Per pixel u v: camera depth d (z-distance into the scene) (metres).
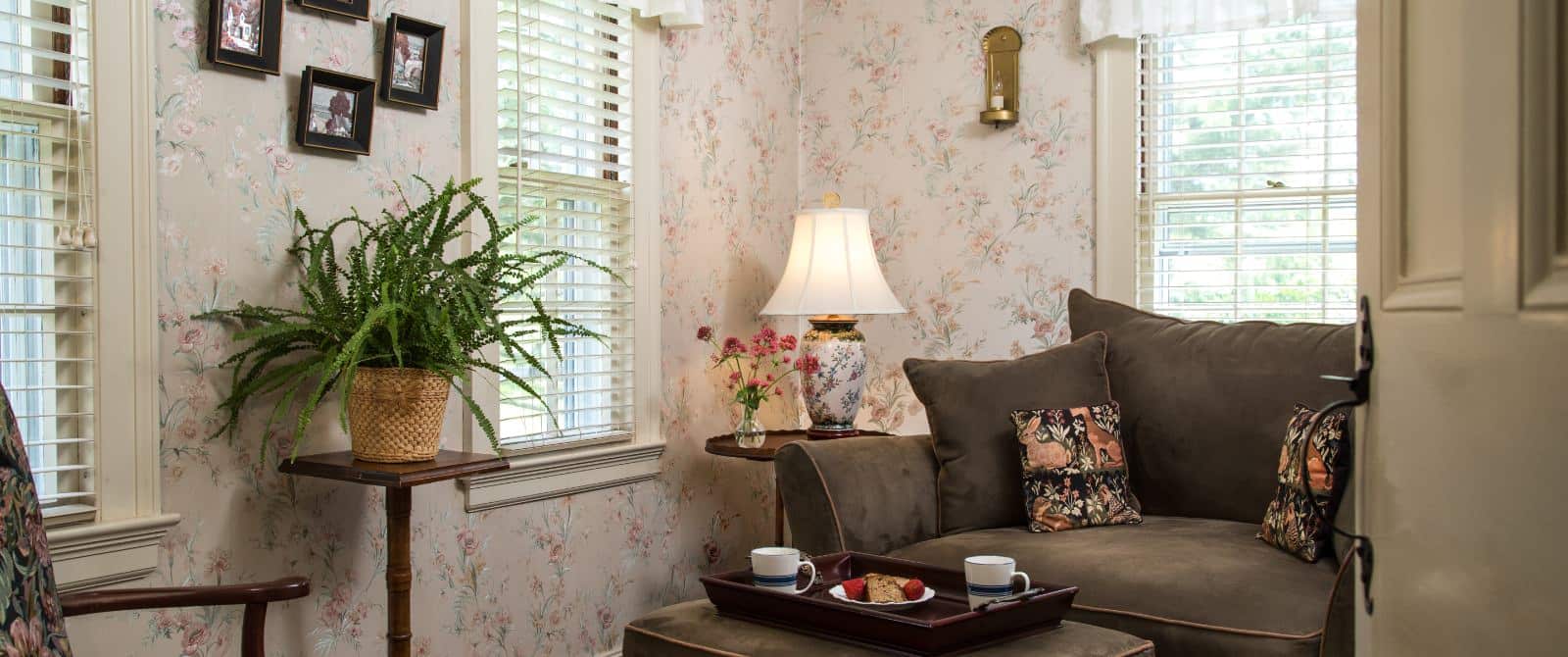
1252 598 2.23
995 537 2.77
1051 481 2.86
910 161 4.14
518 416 2.92
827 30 4.28
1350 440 2.41
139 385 2.11
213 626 2.27
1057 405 3.03
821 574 2.26
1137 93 3.77
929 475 3.04
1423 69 0.89
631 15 3.37
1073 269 3.86
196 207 2.21
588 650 3.23
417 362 2.22
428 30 2.64
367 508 2.57
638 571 3.42
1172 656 2.25
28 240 2.03
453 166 2.78
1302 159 3.61
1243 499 2.88
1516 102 0.68
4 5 1.96
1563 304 0.62
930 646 1.79
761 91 4.04
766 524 4.05
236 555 2.29
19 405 2.02
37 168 2.04
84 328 2.05
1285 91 3.61
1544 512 0.64
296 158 2.41
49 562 1.45
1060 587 2.02
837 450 2.89
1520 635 0.68
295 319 2.39
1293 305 3.63
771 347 3.57
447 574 2.77
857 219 3.62
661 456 3.50
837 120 4.27
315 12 2.44
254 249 2.32
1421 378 0.88
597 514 3.26
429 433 2.26
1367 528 1.06
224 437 2.27
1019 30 3.94
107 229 2.06
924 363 3.13
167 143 2.16
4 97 1.96
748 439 3.40
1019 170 3.95
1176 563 2.42
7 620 1.32
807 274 3.58
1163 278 3.80
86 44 2.05
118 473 2.08
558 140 3.07
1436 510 0.84
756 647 1.94
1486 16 0.73
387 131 2.61
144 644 2.14
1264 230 3.67
